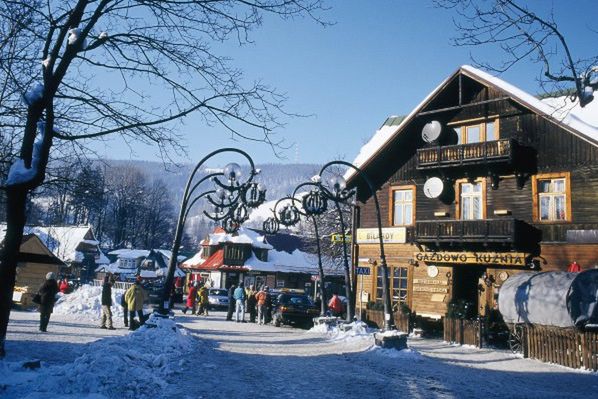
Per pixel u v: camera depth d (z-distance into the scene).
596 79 9.02
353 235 28.67
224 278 57.19
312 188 20.14
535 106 22.25
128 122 9.20
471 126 25.67
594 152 21.20
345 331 19.73
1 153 10.73
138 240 93.38
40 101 8.27
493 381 11.52
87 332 16.84
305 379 10.18
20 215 8.62
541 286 17.23
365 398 8.70
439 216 25.72
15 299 26.84
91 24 8.34
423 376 11.44
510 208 23.33
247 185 17.05
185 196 16.78
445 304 24.64
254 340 17.67
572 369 14.33
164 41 8.59
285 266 58.88
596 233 20.58
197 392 8.18
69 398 6.94
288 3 7.95
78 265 63.34
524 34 8.90
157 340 12.94
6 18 8.41
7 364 8.38
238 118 8.59
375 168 28.67
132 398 7.40
